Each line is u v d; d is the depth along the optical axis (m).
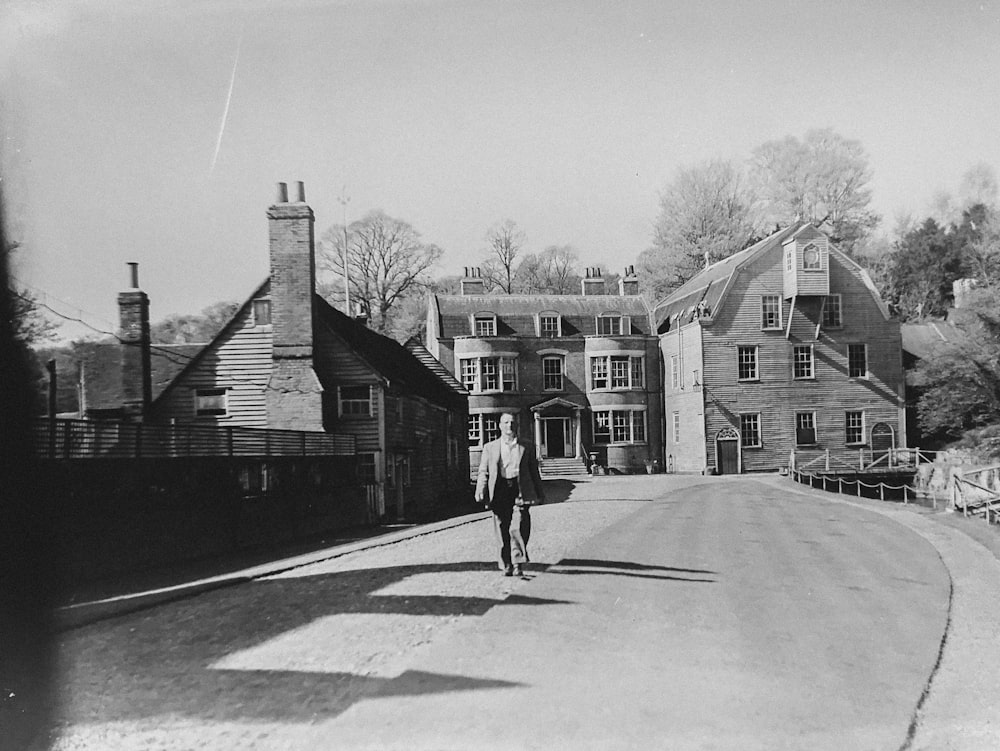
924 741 6.12
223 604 10.21
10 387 13.34
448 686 6.78
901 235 57.47
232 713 6.28
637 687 6.89
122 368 25.78
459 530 18.72
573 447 49.94
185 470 15.11
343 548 15.99
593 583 10.84
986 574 12.56
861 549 14.84
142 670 7.40
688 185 57.84
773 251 47.19
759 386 46.38
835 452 46.81
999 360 36.38
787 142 53.78
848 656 8.03
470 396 49.47
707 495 28.42
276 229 24.41
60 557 11.98
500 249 69.00
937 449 45.97
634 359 50.78
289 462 19.00
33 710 6.38
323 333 25.17
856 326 47.62
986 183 51.22
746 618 9.26
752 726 6.21
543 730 5.95
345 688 6.74
